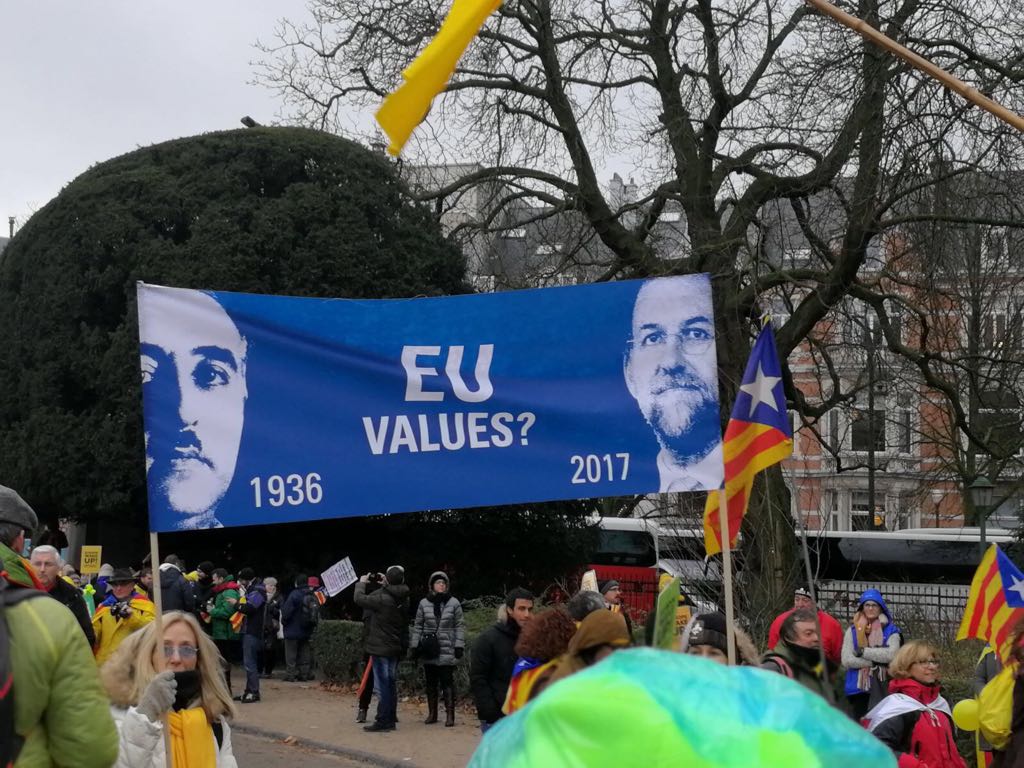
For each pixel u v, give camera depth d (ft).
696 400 19.06
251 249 81.76
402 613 51.75
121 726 15.08
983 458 118.62
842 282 62.64
